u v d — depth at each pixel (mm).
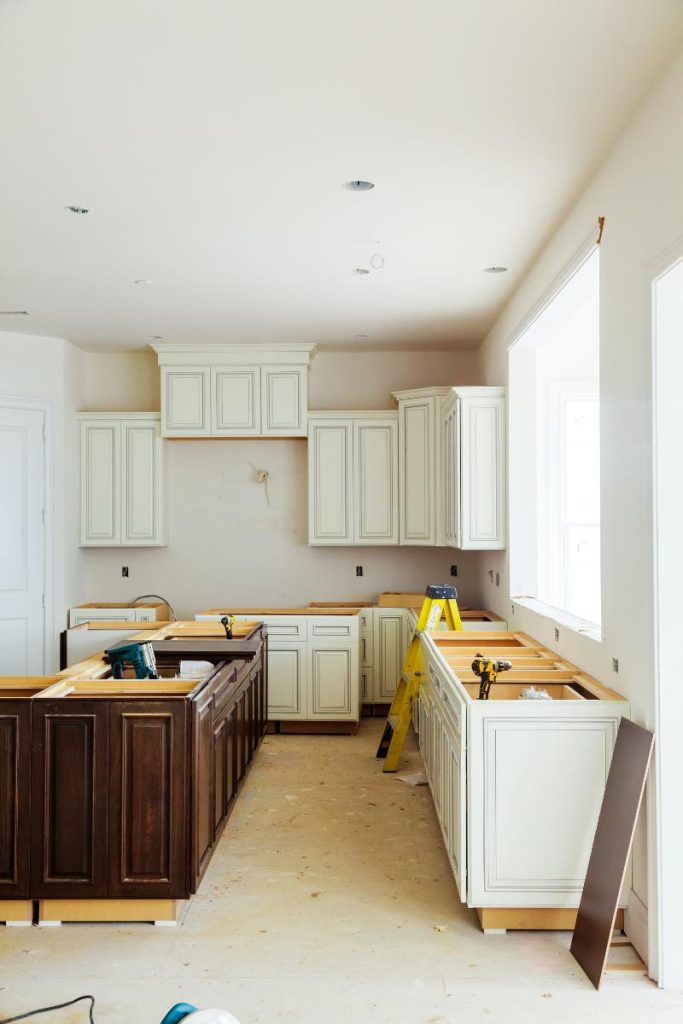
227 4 2256
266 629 6168
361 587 6977
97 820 3113
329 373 7000
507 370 5406
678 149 2508
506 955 2922
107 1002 2623
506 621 5484
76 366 6766
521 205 3742
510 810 3004
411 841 4023
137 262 4570
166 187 3539
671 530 2725
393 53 2508
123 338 6438
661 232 2650
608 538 3264
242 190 3568
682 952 2686
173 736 3123
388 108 2854
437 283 4977
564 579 5531
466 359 6965
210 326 6051
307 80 2664
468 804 3021
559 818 2996
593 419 5574
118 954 2936
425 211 3818
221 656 4289
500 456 5430
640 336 2863
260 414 6574
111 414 6684
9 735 3135
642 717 2854
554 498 5555
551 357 5574
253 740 5000
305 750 5699
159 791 3117
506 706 3008
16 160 3268
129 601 6973
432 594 5113
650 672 2758
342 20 2334
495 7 2275
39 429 6316
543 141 3102
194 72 2615
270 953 2943
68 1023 2504
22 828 3131
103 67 2580
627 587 3031
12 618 6129
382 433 6660
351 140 3098
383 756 5461
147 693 3357
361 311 5637
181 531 6988
